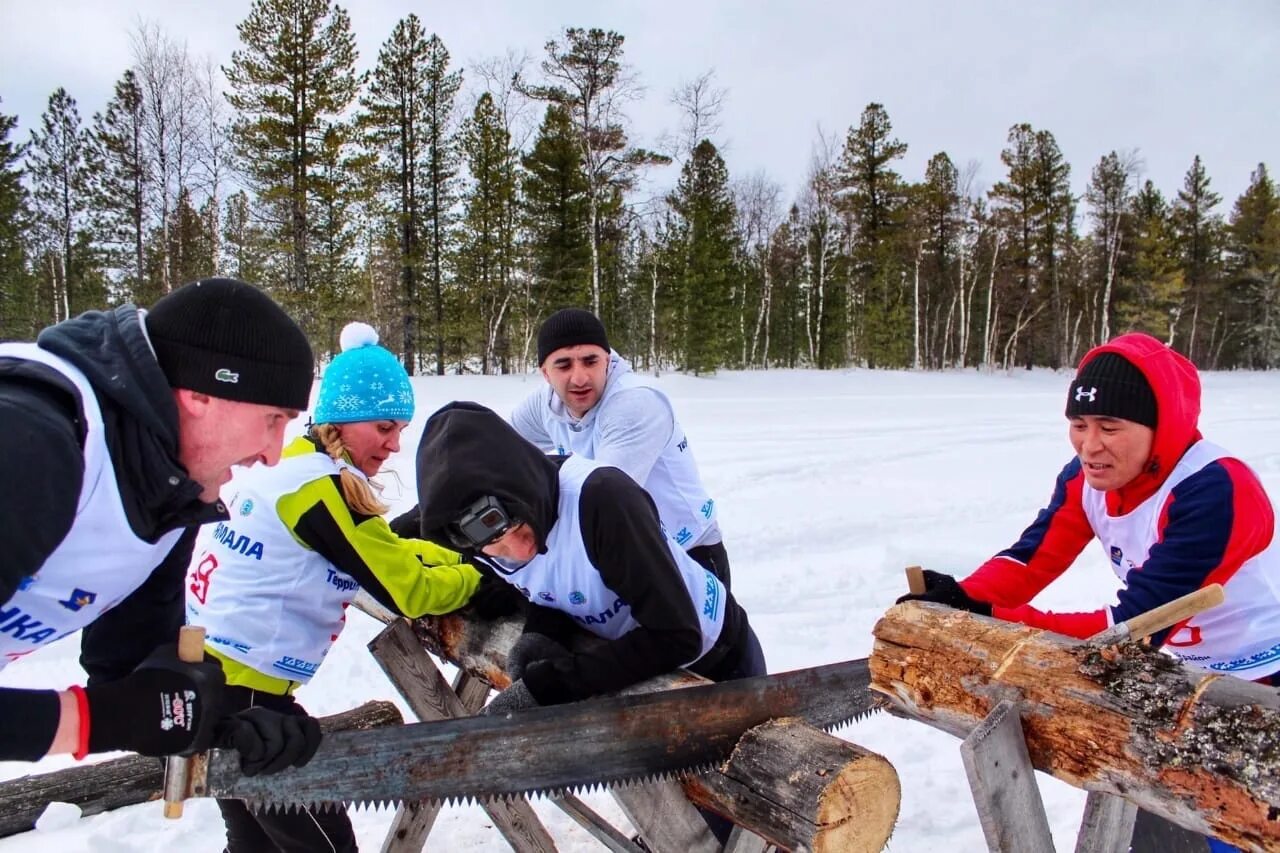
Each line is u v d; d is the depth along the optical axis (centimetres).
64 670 417
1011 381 3212
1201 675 159
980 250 4372
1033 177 4178
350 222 2633
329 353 2614
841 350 4094
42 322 3303
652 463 287
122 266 3123
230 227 3033
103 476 130
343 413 221
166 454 137
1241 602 205
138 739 132
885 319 3984
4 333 3066
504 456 191
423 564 241
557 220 2969
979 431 1318
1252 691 153
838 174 3809
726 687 203
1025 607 203
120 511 135
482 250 3042
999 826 170
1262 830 143
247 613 218
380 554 218
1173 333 4222
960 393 2336
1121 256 4372
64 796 295
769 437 1219
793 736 189
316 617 228
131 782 304
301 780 169
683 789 201
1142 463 204
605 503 195
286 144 2447
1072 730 167
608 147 2603
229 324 139
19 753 122
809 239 3956
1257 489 199
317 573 223
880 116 3766
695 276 2834
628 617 219
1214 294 4950
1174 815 156
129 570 146
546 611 227
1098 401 202
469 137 3002
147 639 186
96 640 186
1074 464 240
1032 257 4188
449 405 207
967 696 186
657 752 195
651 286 3275
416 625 268
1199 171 4884
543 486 196
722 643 242
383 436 228
